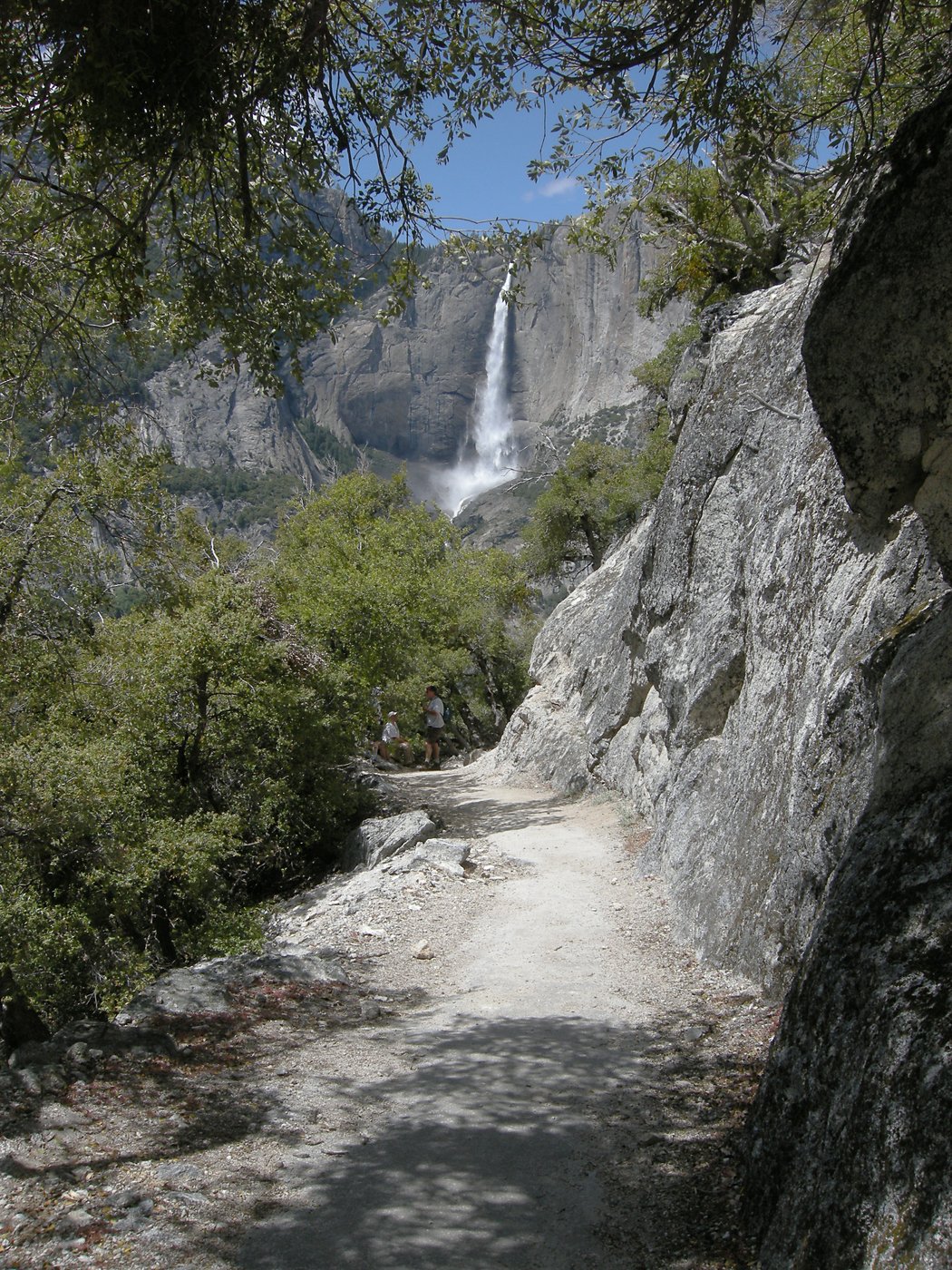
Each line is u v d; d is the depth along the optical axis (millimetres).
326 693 15680
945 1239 2568
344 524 29875
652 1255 3740
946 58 5395
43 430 7000
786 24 6012
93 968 12180
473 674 40062
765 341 10602
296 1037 6344
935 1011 3027
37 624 12445
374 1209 4145
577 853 11891
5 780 10227
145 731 13711
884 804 3975
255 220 6090
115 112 5094
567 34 5691
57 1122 4957
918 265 3957
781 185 10055
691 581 11336
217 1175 4465
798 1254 3193
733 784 8320
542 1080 5520
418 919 9250
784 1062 3816
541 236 6160
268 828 15023
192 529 18516
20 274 6078
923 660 4164
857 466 4348
